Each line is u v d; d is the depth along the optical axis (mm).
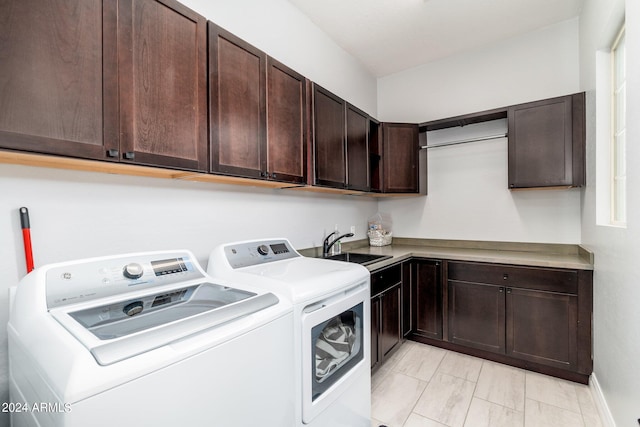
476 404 1924
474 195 3057
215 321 889
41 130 894
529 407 1885
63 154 937
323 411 1291
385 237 3357
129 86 1100
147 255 1253
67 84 948
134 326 838
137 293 1103
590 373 2070
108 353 670
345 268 1596
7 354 1066
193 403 781
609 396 1672
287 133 1829
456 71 3156
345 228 3047
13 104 844
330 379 1378
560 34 2631
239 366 908
